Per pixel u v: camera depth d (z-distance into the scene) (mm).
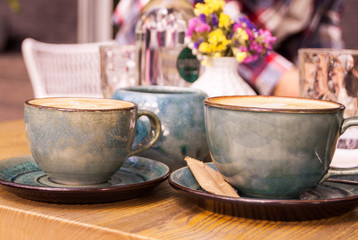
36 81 1976
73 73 2074
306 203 549
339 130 613
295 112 571
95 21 4082
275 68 1631
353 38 5516
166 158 769
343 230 559
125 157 670
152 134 729
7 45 7348
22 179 669
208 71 933
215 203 577
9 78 6852
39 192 599
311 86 955
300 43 1891
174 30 1102
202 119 778
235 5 1754
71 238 564
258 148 584
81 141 623
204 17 904
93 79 2074
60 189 592
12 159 718
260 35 934
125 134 650
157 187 715
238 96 679
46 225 579
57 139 624
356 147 914
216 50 890
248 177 605
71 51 2076
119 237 536
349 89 927
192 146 771
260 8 1773
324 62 934
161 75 1082
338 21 1950
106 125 628
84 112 618
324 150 597
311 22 1878
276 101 671
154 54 1099
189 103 770
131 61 1162
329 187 671
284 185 602
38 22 6996
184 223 567
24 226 596
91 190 596
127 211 604
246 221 577
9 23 7234
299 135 578
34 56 1977
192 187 654
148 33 1109
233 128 592
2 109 5551
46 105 652
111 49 1159
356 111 931
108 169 651
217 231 544
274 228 557
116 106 664
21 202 626
